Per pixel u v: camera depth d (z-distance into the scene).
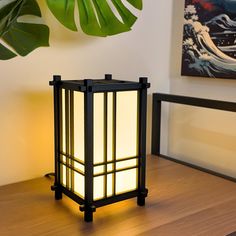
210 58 1.22
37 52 1.06
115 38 1.23
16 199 0.95
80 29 1.13
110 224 0.82
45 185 1.06
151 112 1.39
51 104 1.12
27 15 1.00
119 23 1.08
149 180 1.11
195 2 1.25
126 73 1.28
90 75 1.18
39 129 1.11
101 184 0.84
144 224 0.82
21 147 1.08
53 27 1.07
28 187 1.04
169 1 1.36
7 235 0.76
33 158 1.11
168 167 1.25
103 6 1.06
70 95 0.84
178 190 1.03
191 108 1.35
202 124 1.32
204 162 1.33
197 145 1.35
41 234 0.77
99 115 0.81
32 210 0.89
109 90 0.81
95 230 0.79
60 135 0.90
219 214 0.88
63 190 0.92
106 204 0.85
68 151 0.88
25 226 0.80
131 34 1.27
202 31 1.24
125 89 0.83
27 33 1.00
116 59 1.24
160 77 1.39
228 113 1.22
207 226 0.81
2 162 1.05
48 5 0.98
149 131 1.40
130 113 0.86
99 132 0.82
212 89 1.26
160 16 1.34
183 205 0.93
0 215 0.86
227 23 1.15
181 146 1.41
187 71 1.32
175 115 1.42
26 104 1.07
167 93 1.43
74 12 1.08
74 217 0.85
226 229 0.80
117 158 0.86
